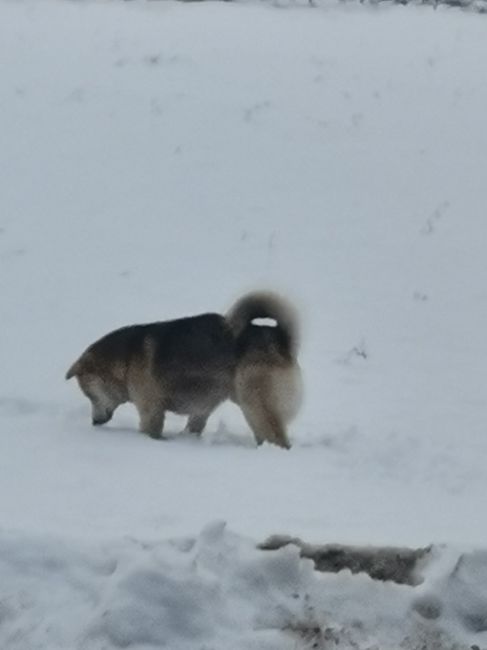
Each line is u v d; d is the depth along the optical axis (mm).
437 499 9430
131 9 30719
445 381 13781
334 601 7344
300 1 31719
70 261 17656
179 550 7410
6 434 11000
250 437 11477
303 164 21969
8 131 22703
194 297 16375
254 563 7383
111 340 11523
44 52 26672
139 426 11609
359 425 11820
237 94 24891
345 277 17484
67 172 21188
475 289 17250
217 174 21406
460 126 23797
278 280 17172
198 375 11289
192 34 28500
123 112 23844
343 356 14430
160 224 19297
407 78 26109
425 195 20875
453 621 7340
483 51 28109
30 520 8125
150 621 6984
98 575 7250
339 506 8969
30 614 7020
